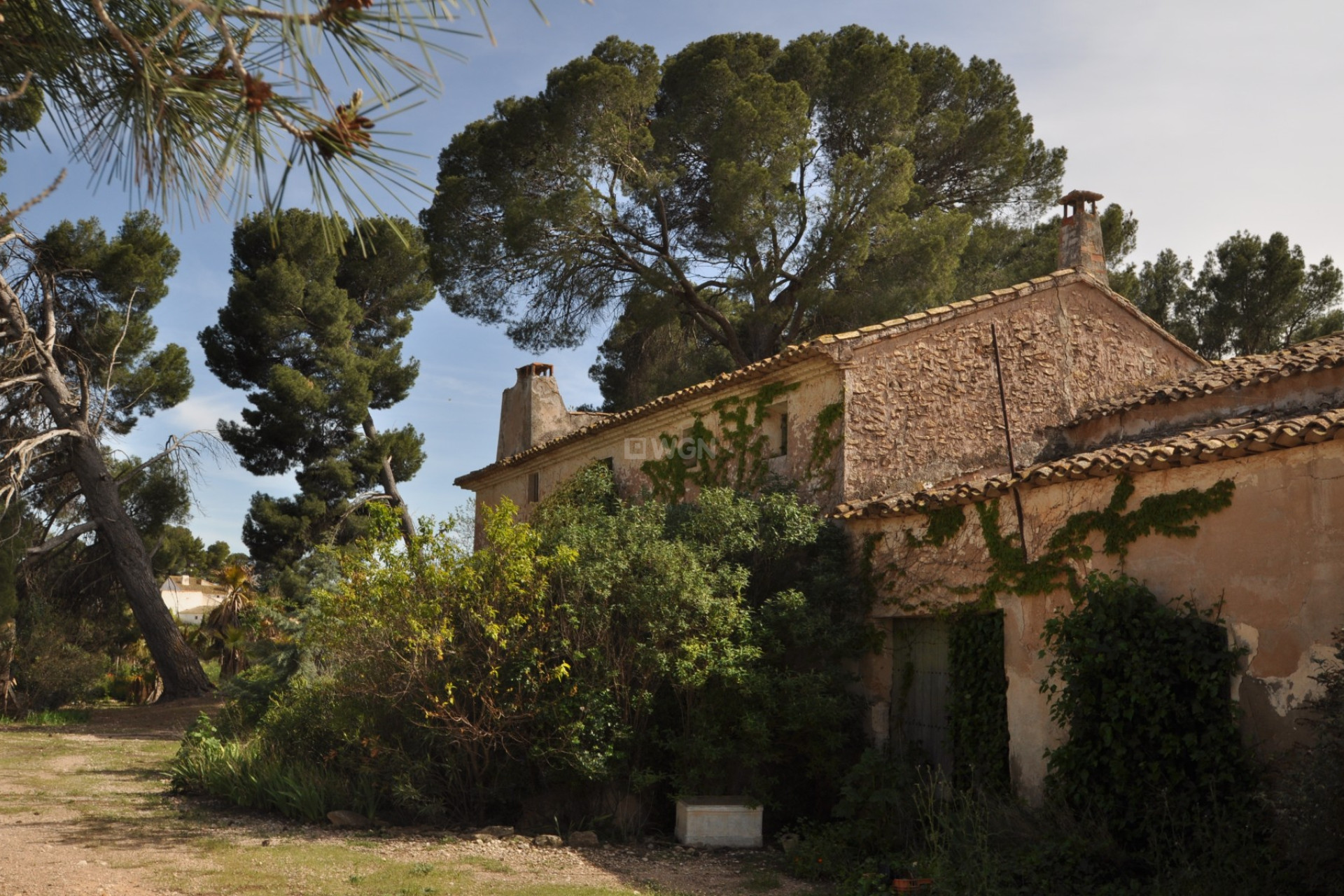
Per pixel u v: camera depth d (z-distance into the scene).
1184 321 28.62
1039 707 9.31
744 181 23.19
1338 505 7.24
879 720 11.24
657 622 10.66
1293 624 7.41
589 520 12.48
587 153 24.47
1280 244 27.55
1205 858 7.10
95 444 28.30
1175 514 8.36
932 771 10.54
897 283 23.42
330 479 35.12
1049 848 7.79
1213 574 8.02
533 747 10.52
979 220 28.25
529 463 20.84
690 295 26.58
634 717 10.80
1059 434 14.49
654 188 25.31
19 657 27.27
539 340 27.73
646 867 9.10
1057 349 14.73
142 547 29.25
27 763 15.81
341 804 11.12
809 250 24.38
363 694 11.28
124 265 28.61
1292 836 6.32
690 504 13.15
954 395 13.67
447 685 10.38
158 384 31.61
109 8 3.13
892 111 25.64
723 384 14.47
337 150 2.87
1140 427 13.69
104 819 10.66
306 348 34.97
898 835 9.23
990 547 10.13
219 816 11.09
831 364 12.95
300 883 7.93
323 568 21.67
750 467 14.29
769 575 11.95
